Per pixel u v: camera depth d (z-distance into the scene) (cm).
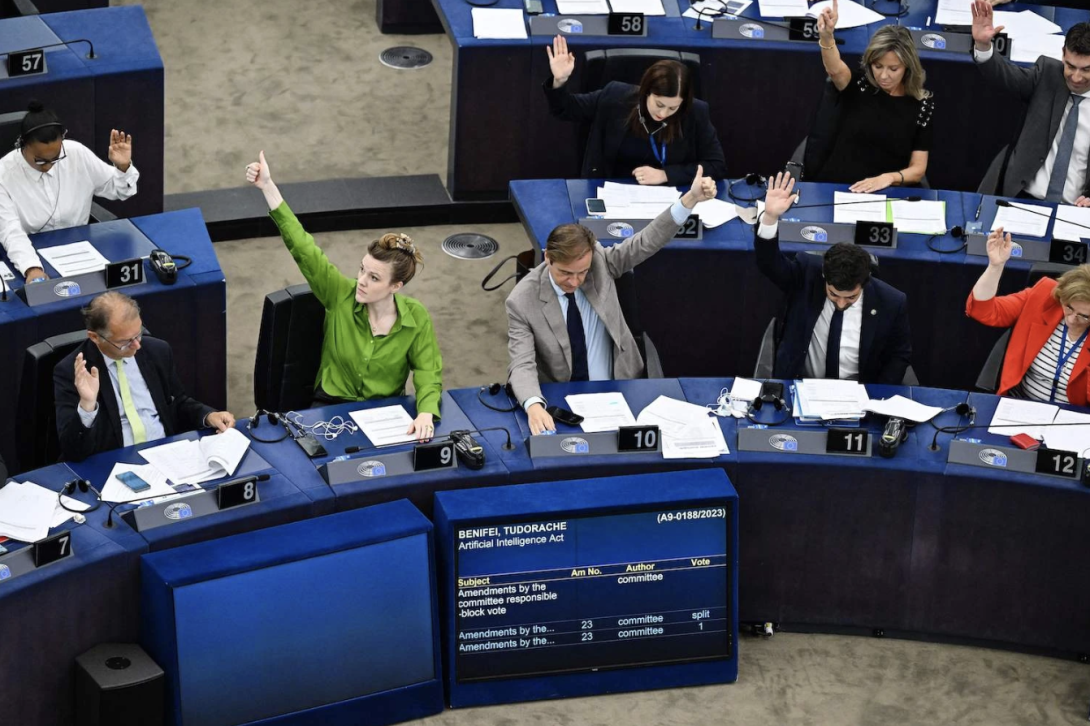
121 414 1065
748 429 1092
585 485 1055
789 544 1112
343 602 995
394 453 1052
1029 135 1412
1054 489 1062
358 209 1602
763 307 1332
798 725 1061
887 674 1112
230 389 1372
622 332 1152
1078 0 1703
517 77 1559
